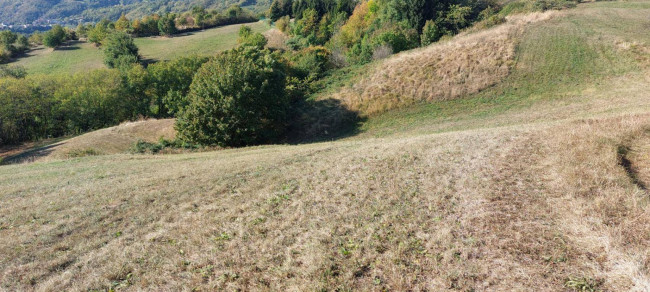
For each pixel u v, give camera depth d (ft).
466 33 130.21
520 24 119.24
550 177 26.63
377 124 86.38
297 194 30.78
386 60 115.34
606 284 15.79
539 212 22.22
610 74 79.10
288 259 20.67
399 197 27.25
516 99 79.41
